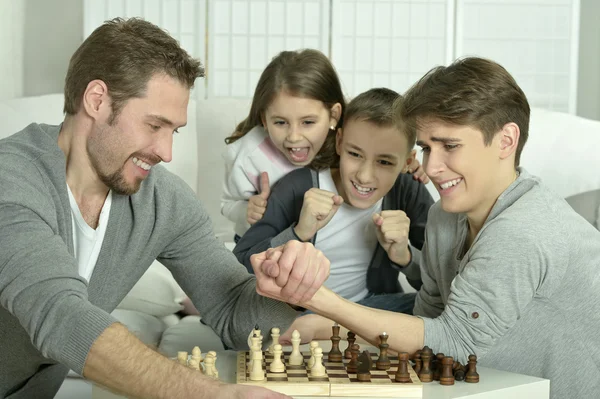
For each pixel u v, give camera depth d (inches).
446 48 183.2
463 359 72.4
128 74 67.4
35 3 183.3
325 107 107.7
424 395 62.6
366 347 77.2
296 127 106.7
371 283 107.9
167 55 68.5
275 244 102.3
